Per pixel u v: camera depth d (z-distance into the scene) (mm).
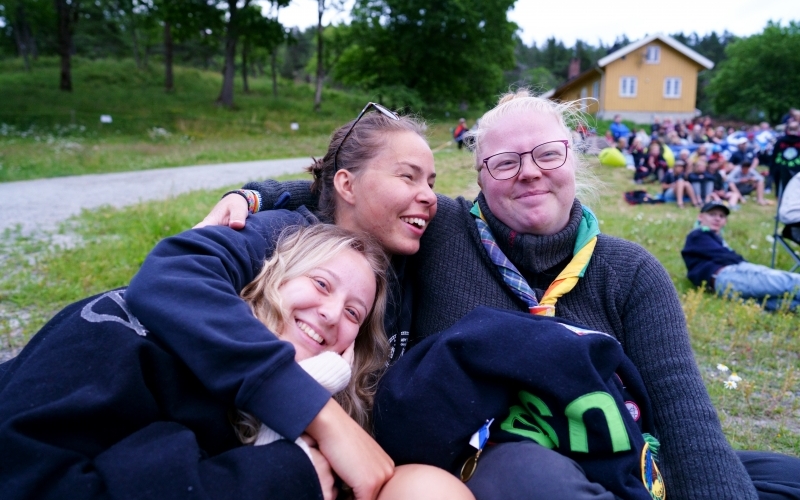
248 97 40031
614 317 1897
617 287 1905
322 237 1726
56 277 5027
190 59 59906
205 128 27453
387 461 1397
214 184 12102
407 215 1924
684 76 41344
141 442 1257
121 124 26172
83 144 19844
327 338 1578
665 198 11867
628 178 15320
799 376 3613
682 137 22109
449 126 33969
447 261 2064
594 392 1415
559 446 1470
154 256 1551
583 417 1405
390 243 1950
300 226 1885
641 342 1833
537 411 1494
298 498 1265
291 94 44969
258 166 16672
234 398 1342
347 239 1729
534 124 1933
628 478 1419
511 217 1978
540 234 1982
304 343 1562
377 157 1918
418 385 1478
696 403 1683
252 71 67125
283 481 1253
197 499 1188
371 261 1741
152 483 1185
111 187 11469
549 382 1419
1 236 6703
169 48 38719
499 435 1522
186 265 1501
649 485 1489
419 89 39906
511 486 1326
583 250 1947
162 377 1356
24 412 1241
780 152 8344
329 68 46250
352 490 1354
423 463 1461
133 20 48844
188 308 1389
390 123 1978
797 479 1771
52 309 4332
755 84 57219
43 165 14078
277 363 1326
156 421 1346
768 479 1787
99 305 1452
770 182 13148
